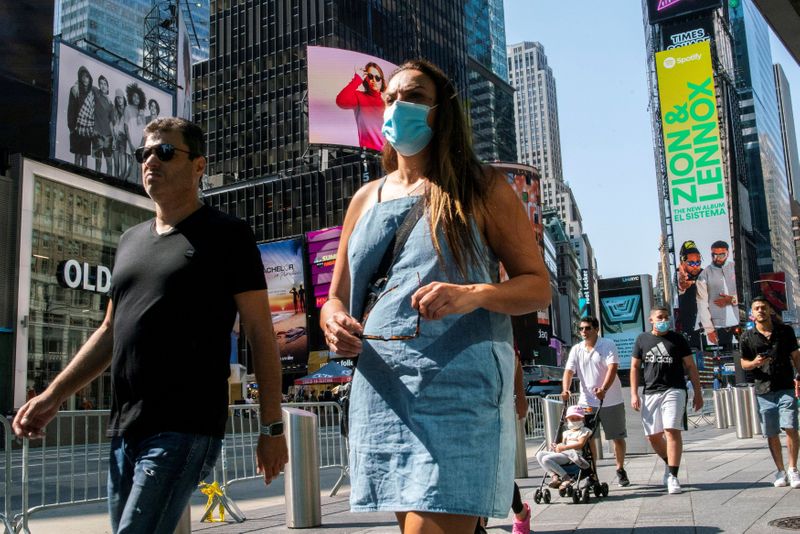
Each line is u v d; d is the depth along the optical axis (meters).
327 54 53.25
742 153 128.75
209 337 2.50
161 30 46.31
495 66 129.75
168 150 2.71
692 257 97.00
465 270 2.04
